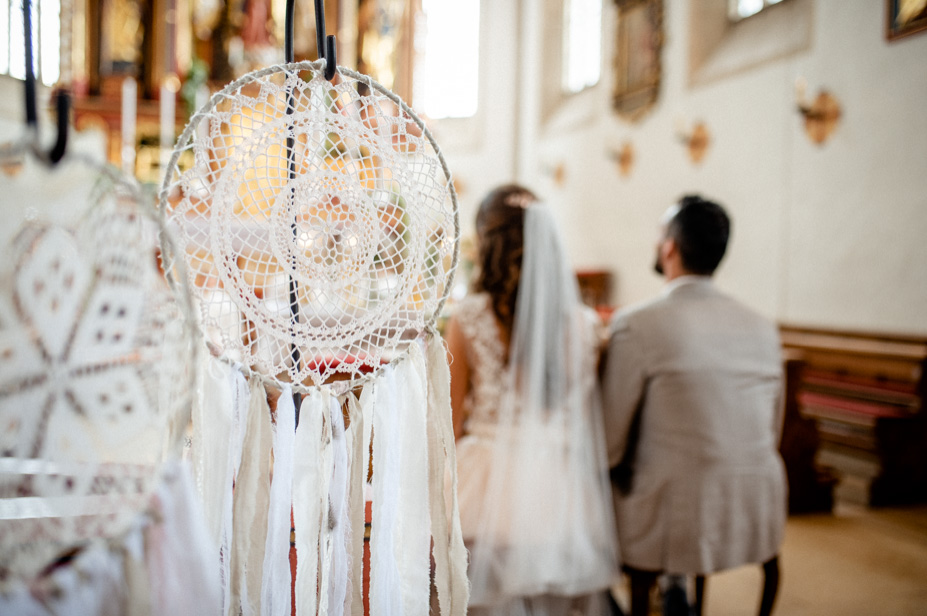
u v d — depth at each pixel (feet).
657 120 21.31
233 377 2.83
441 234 2.96
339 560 2.96
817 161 15.28
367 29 24.56
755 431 5.46
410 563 3.02
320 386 2.95
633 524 5.46
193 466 2.76
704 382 5.26
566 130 26.84
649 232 21.77
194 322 2.12
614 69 23.67
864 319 14.03
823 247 15.11
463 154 31.09
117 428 2.14
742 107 17.71
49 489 2.02
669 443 5.31
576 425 5.17
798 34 15.98
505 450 5.00
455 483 2.98
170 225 2.64
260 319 2.79
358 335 2.90
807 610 7.70
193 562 2.05
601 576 5.11
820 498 11.19
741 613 7.61
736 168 17.93
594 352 5.47
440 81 31.86
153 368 2.23
